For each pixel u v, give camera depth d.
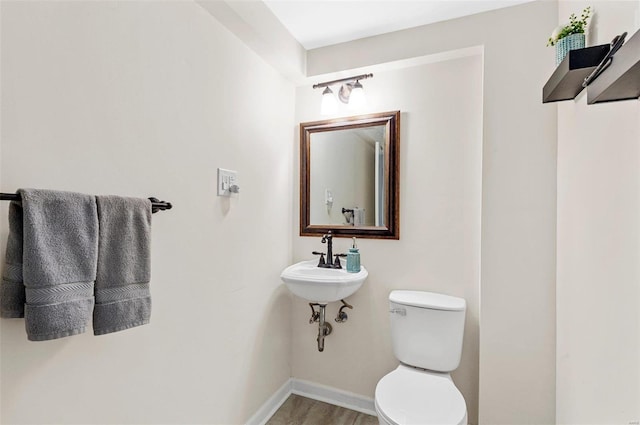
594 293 1.11
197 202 1.38
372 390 2.00
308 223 2.17
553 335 1.53
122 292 0.94
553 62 1.55
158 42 1.19
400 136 1.93
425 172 1.88
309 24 1.79
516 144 1.60
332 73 2.01
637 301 0.86
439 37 1.76
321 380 2.13
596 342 1.09
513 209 1.60
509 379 1.59
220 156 1.51
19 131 0.81
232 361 1.61
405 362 1.72
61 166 0.90
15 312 0.77
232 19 1.48
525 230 1.58
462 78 1.81
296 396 2.16
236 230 1.63
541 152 1.56
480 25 1.68
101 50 1.00
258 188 1.81
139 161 1.12
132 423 1.11
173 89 1.26
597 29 1.12
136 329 1.13
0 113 0.78
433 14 1.70
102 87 1.00
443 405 1.33
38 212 0.77
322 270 1.97
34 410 0.85
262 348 1.87
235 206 1.62
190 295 1.35
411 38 1.82
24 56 0.82
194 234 1.37
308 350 2.17
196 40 1.37
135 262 0.99
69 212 0.83
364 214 2.01
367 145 2.01
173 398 1.27
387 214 1.94
